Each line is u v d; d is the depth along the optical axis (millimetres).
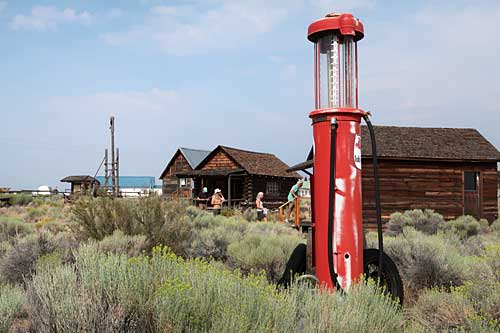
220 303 4184
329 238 5281
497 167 25812
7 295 5836
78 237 11172
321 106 5812
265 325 3959
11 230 15586
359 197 5402
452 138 26875
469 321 4664
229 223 17203
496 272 5574
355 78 5785
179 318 4008
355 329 4078
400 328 4770
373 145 5543
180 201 13391
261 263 8906
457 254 8266
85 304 4262
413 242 8516
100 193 12688
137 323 4332
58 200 42750
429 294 6000
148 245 10508
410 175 24438
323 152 5457
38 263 8031
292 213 24797
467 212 25203
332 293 4953
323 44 5855
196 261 5316
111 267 4742
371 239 10156
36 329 4602
